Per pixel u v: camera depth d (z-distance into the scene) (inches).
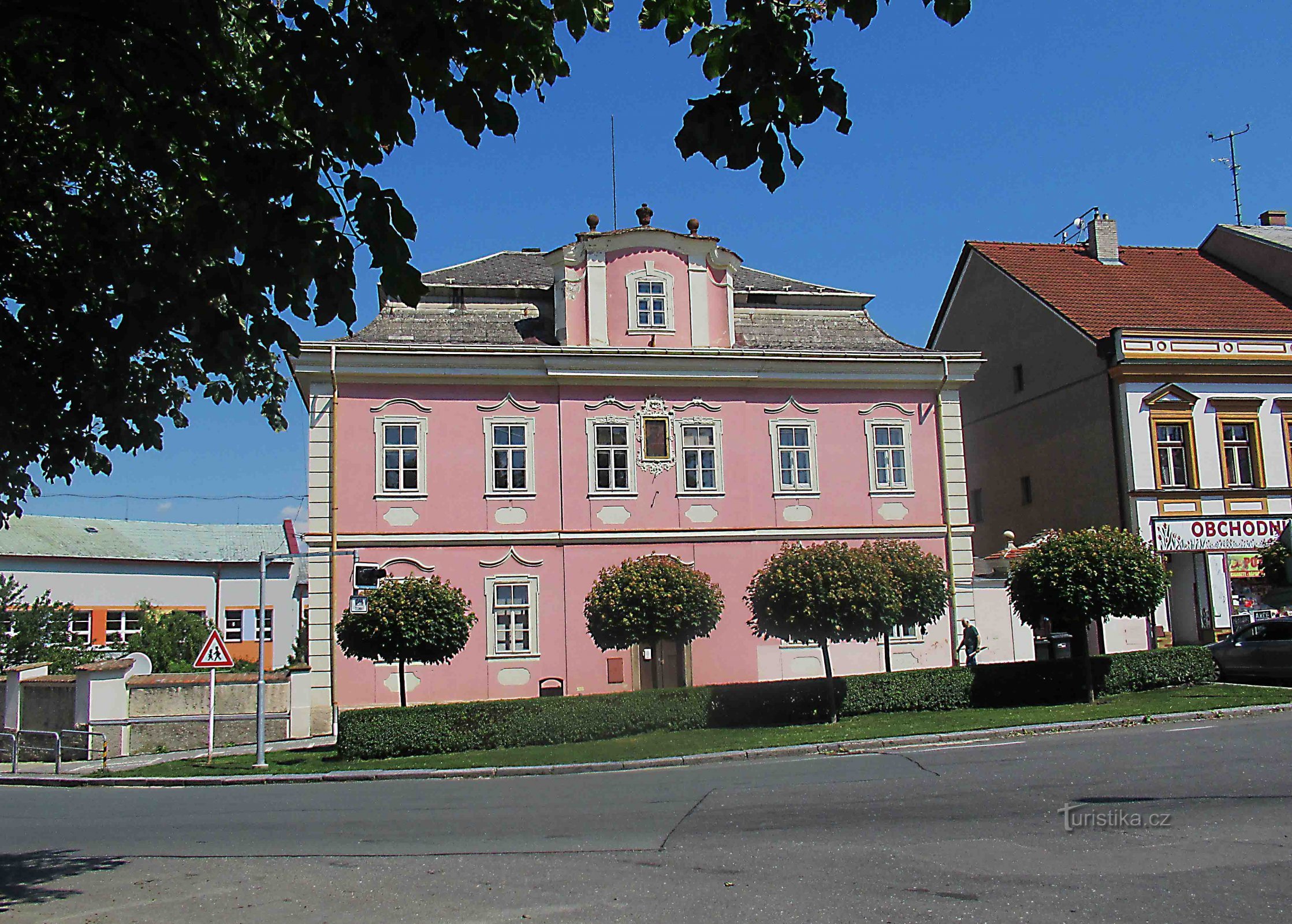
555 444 1050.1
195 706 957.2
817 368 1107.3
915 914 287.0
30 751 938.1
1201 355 1218.0
